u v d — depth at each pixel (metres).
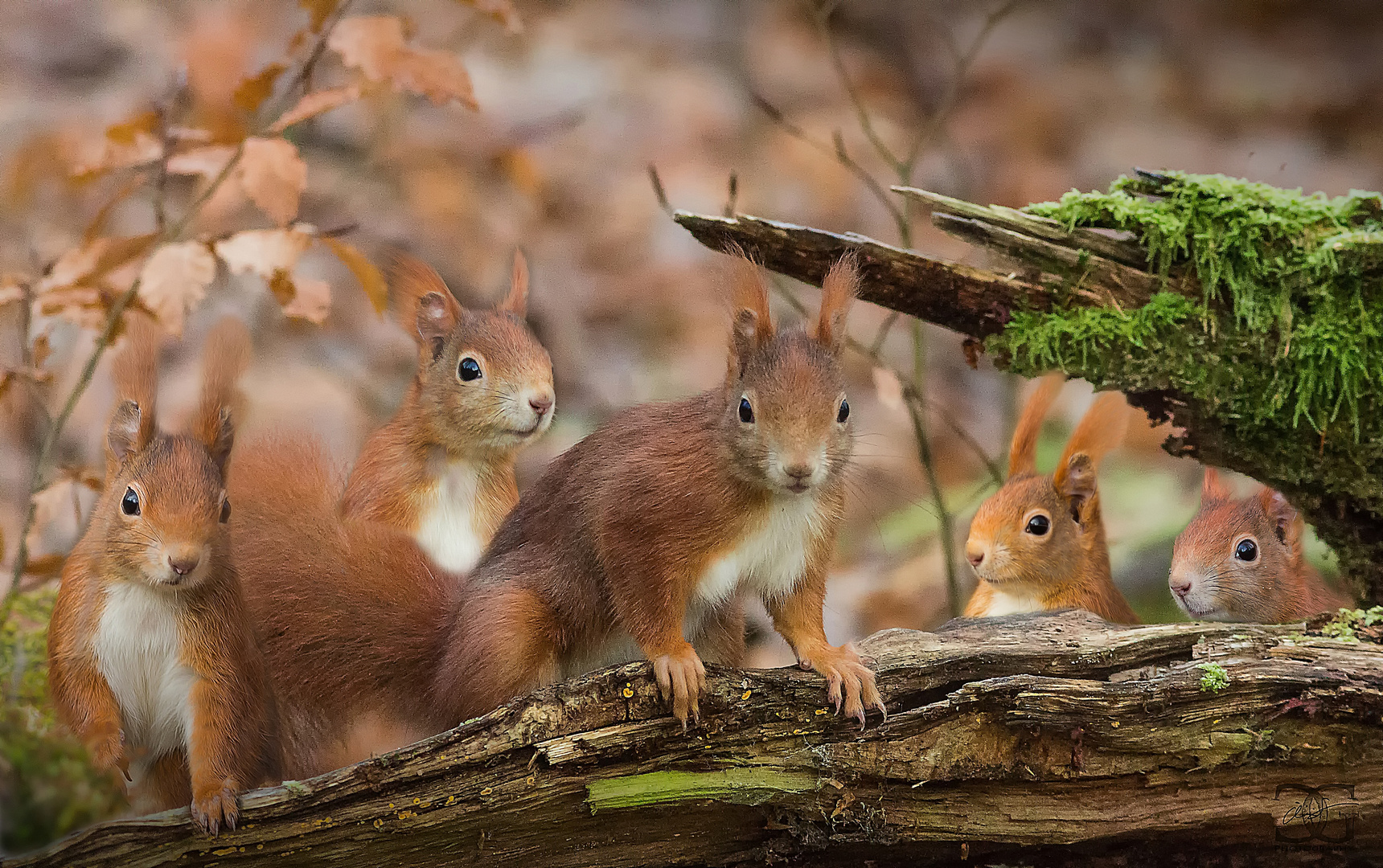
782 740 6.25
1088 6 23.09
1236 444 8.03
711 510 6.27
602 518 6.44
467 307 14.17
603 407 13.56
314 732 7.50
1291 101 20.67
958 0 22.39
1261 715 6.48
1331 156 19.17
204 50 9.17
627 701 6.11
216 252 8.47
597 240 15.65
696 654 6.33
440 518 9.08
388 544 7.66
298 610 7.32
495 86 17.52
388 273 9.45
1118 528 12.52
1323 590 8.87
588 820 6.16
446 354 9.03
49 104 14.73
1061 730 6.34
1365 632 6.81
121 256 8.74
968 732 6.33
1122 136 19.36
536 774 6.02
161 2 16.52
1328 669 6.52
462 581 7.67
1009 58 21.06
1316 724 6.52
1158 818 6.52
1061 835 6.48
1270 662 6.55
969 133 19.27
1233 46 22.62
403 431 9.19
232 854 5.82
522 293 9.74
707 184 16.75
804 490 6.13
